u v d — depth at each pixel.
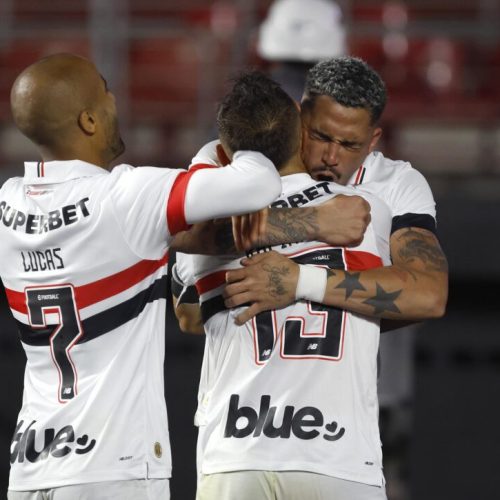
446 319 21.92
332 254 9.54
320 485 9.10
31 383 9.49
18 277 9.40
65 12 26.80
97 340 9.16
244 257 9.56
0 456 20.67
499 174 23.47
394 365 16.02
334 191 9.67
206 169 9.00
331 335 9.34
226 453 9.24
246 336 9.41
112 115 9.59
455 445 21.06
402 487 17.22
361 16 26.83
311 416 9.21
